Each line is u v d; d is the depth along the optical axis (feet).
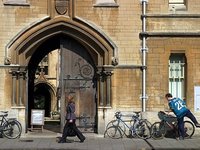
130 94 66.18
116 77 66.28
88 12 66.44
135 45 66.33
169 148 55.16
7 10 65.98
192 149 54.90
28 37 65.92
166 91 66.39
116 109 66.13
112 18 66.44
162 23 66.49
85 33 66.28
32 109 72.95
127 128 65.46
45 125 90.12
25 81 67.46
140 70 66.28
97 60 67.26
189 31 66.59
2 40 65.82
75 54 69.10
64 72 68.95
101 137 65.31
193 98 66.64
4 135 64.28
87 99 68.85
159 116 65.46
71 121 59.72
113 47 66.08
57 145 57.47
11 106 66.03
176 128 64.34
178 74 67.97
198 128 65.72
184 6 67.67
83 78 68.90
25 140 62.03
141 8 66.64
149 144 58.59
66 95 68.90
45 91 173.47
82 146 56.70
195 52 66.69
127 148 55.11
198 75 66.80
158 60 66.44
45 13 66.28
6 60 65.41
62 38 68.90
